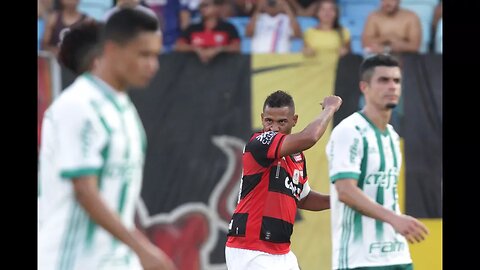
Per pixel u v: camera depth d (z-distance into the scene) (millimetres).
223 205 30750
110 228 12484
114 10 12773
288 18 31984
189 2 31438
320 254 30797
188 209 30609
